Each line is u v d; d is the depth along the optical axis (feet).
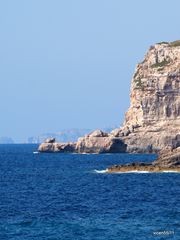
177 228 415.64
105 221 443.73
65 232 405.80
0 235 396.78
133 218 455.63
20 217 464.65
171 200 563.07
